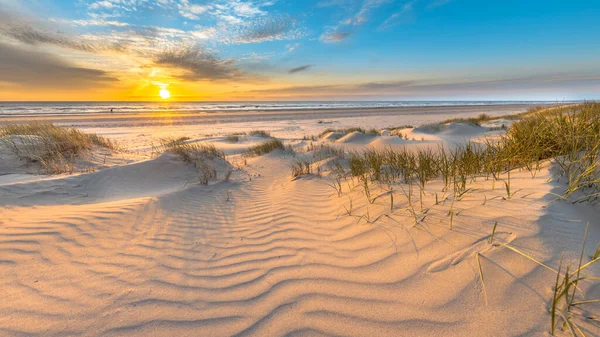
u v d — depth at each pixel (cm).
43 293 214
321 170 673
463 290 179
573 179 275
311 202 430
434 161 470
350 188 456
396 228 275
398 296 191
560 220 216
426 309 175
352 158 688
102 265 254
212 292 220
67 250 273
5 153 611
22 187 424
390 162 526
